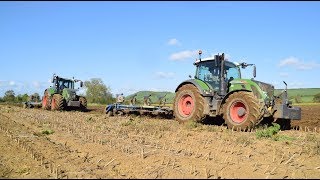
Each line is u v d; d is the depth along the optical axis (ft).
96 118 49.39
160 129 35.63
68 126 38.86
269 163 20.92
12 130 35.73
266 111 34.94
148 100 54.24
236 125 36.04
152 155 22.50
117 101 56.65
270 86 36.09
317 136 31.81
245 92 36.06
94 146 26.02
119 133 32.78
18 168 20.47
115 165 20.47
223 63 40.37
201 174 18.17
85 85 129.39
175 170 19.01
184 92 42.93
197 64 43.93
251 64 39.93
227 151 24.08
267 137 30.68
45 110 73.82
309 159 22.40
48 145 26.86
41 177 18.39
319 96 114.93
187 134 32.07
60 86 77.41
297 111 36.88
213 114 40.32
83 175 18.44
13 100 134.51
